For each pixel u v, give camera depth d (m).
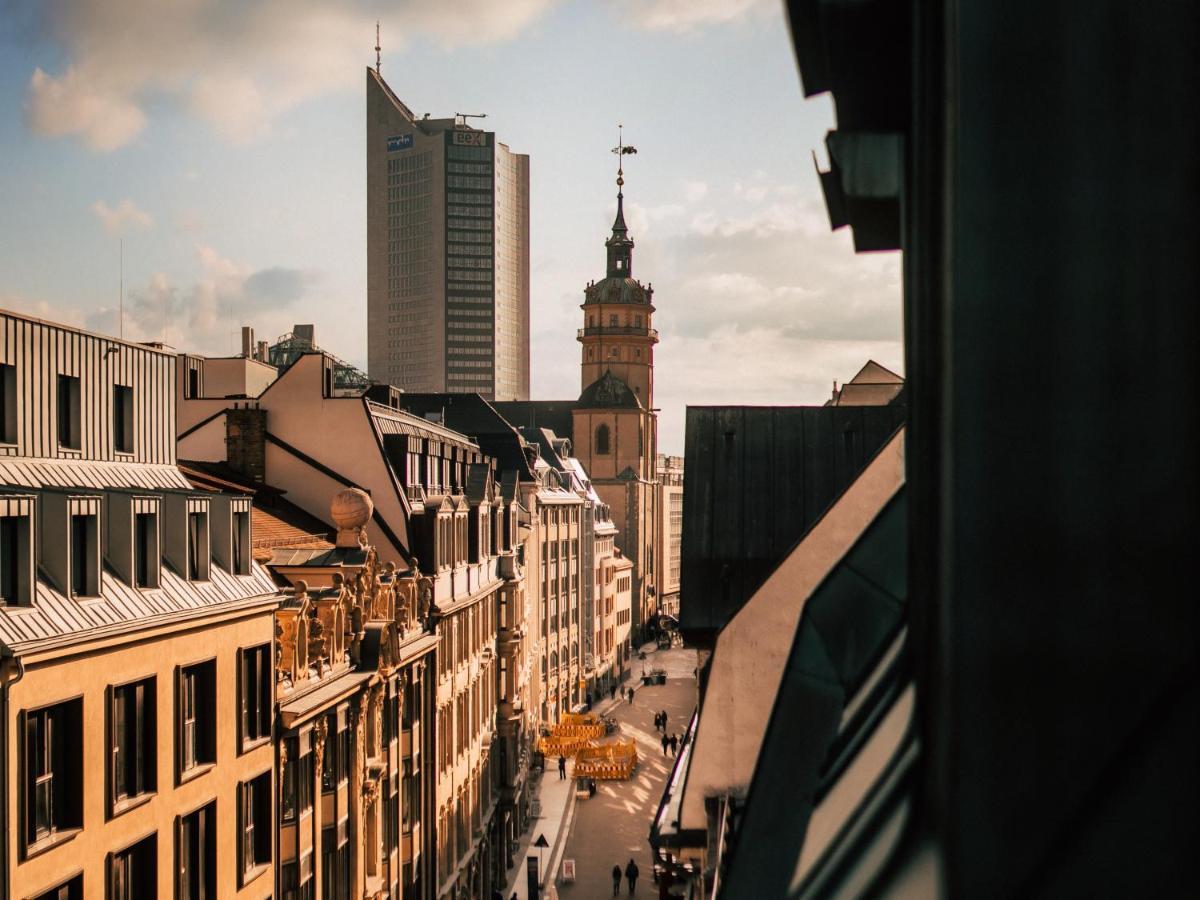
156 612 25.84
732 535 24.42
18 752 20.91
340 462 53.53
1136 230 1.91
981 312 1.97
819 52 2.89
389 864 44.22
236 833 29.80
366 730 41.25
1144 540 1.88
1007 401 1.95
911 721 2.62
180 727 26.88
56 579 23.28
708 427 26.33
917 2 2.42
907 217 2.84
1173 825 1.76
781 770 4.79
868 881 2.24
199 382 57.66
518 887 71.25
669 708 132.88
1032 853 1.83
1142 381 1.90
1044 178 1.95
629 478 192.12
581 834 82.56
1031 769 1.86
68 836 22.31
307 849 34.34
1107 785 1.81
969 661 1.92
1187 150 1.91
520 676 79.06
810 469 25.52
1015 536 1.91
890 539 5.13
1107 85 1.93
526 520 99.19
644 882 70.50
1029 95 1.95
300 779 33.91
